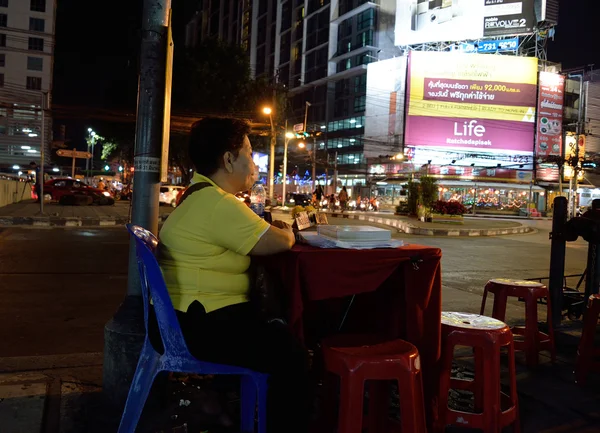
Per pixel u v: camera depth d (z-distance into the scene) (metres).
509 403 2.85
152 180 2.96
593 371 3.60
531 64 45.97
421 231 18.14
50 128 57.47
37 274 7.21
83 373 3.29
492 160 46.47
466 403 3.07
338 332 3.09
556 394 3.26
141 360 2.15
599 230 4.31
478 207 45.53
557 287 4.91
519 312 5.69
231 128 2.22
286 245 2.13
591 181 49.22
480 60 45.59
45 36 62.69
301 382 2.02
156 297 2.01
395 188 48.84
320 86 67.56
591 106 53.72
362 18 59.09
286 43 75.00
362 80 59.75
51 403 2.80
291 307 2.23
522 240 17.08
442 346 2.64
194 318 2.06
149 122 2.94
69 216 16.58
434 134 45.75
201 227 2.07
